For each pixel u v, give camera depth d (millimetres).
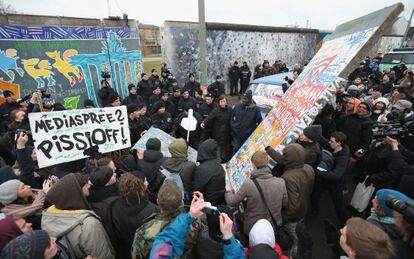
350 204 3914
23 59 7121
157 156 3129
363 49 2844
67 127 3266
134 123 4953
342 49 3555
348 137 4445
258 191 2607
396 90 6199
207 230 1828
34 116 3051
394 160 3006
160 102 6035
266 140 3930
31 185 3033
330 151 3828
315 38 23641
